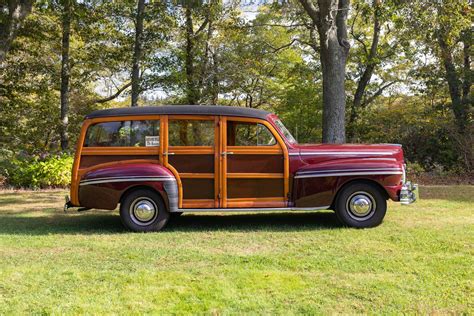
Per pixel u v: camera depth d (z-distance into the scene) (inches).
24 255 206.2
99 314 136.9
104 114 265.7
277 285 159.2
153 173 253.3
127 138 262.8
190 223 281.4
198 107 261.0
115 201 256.7
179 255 202.5
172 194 253.8
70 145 772.0
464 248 204.5
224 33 718.5
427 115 668.7
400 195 250.2
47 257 202.2
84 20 642.8
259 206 255.4
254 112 259.8
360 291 152.3
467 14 530.6
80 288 159.8
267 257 195.6
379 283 159.3
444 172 553.9
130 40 673.6
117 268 184.2
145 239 237.0
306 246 214.5
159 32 661.3
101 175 257.1
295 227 261.4
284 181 255.4
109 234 252.2
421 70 679.7
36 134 706.2
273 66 798.5
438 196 381.7
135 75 662.5
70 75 707.4
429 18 475.8
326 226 262.1
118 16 660.1
